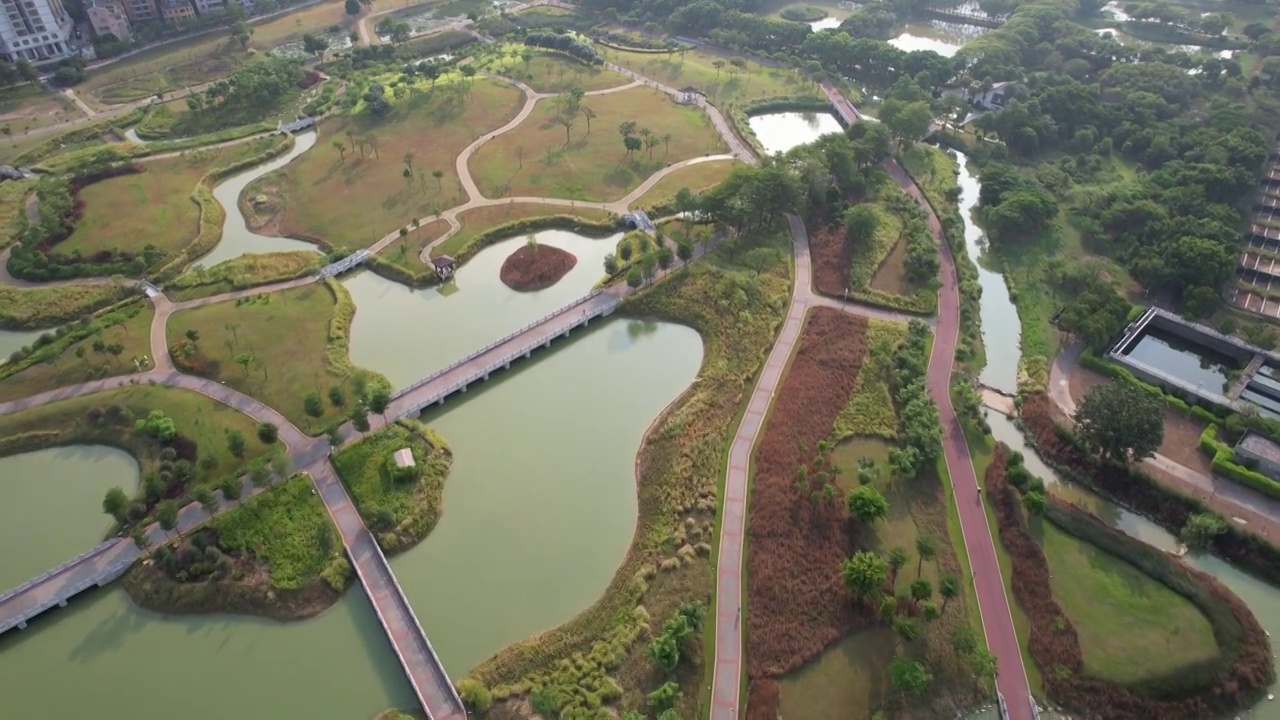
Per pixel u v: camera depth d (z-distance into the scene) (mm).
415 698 98875
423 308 168250
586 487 127562
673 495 123438
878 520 119875
